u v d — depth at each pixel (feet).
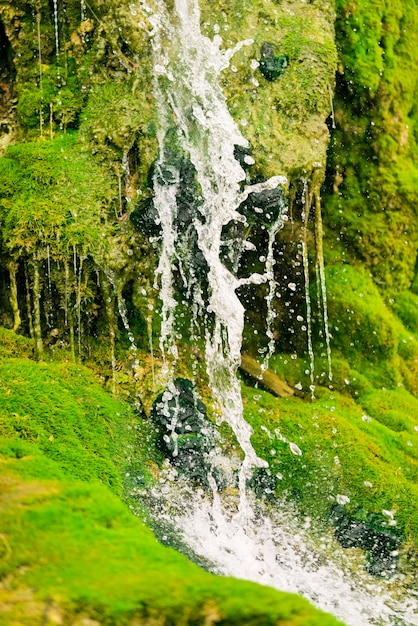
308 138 9.71
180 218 9.14
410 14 11.81
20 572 5.12
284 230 10.39
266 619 4.74
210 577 5.20
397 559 8.65
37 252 8.86
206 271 9.55
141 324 9.73
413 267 12.37
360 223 11.78
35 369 8.86
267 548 8.36
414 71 11.94
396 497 9.12
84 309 9.33
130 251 9.17
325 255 11.69
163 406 9.07
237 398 9.95
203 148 9.17
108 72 9.53
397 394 11.34
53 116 9.68
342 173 11.71
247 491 8.98
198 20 9.41
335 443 9.64
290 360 11.17
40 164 9.12
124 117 9.10
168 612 4.77
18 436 7.72
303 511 8.96
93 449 8.16
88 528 5.83
